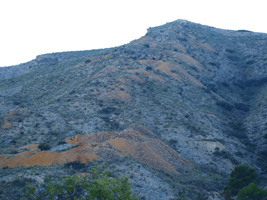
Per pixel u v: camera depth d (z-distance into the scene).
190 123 69.38
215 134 68.81
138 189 34.78
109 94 74.38
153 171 42.00
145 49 112.44
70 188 23.97
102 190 23.03
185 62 113.62
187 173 47.19
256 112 85.25
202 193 39.00
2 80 117.12
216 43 148.12
